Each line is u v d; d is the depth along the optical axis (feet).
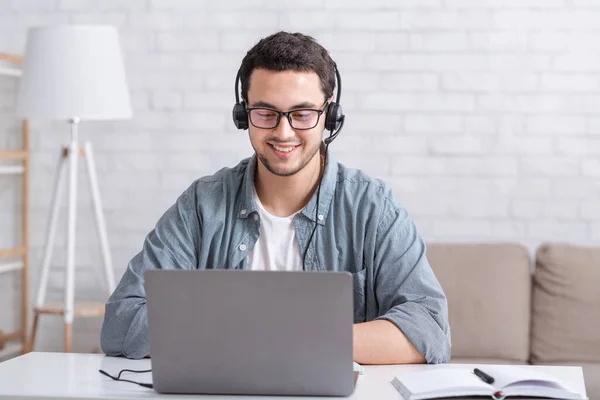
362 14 14.53
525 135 14.37
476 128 14.43
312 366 6.03
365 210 8.10
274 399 6.07
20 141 15.40
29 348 14.15
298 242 8.09
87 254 15.34
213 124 14.93
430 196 14.55
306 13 14.64
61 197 15.37
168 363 6.09
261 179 8.11
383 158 14.60
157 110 15.01
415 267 7.89
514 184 14.40
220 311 5.97
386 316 7.43
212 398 6.09
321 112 7.40
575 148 14.30
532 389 6.12
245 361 6.05
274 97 7.25
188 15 14.90
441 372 6.53
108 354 7.57
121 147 15.11
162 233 8.21
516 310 13.29
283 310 5.92
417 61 14.47
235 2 14.80
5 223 15.48
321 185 8.10
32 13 15.26
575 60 14.24
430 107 14.48
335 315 5.91
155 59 14.98
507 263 13.48
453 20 14.39
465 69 14.40
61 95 12.89
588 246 13.74
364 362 7.24
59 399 6.07
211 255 8.25
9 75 15.29
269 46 7.34
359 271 8.07
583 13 14.19
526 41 14.29
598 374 12.39
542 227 14.39
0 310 15.52
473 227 14.49
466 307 13.30
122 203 15.15
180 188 15.02
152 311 6.02
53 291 15.44
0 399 6.10
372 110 14.57
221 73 14.87
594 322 13.12
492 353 13.19
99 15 15.10
